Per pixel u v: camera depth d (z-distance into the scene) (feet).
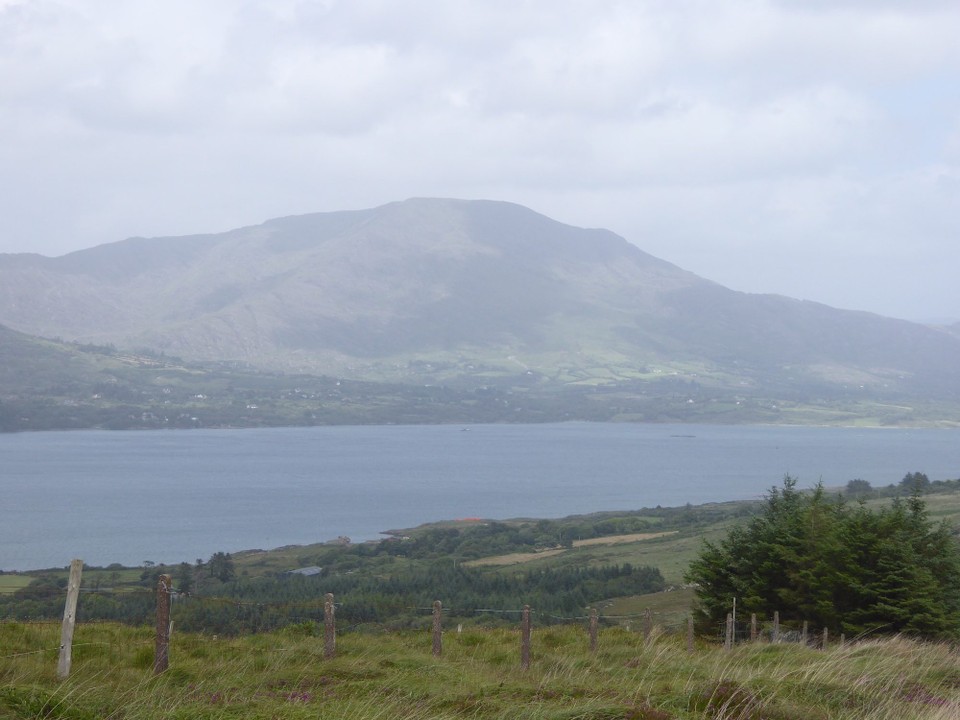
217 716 31.01
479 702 35.83
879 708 38.14
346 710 32.55
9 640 47.98
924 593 85.92
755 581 96.02
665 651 57.47
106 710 31.78
